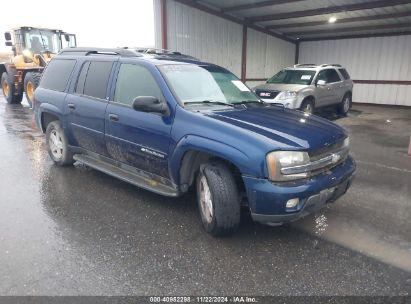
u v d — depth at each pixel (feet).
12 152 21.45
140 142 13.28
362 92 57.31
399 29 51.01
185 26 43.09
